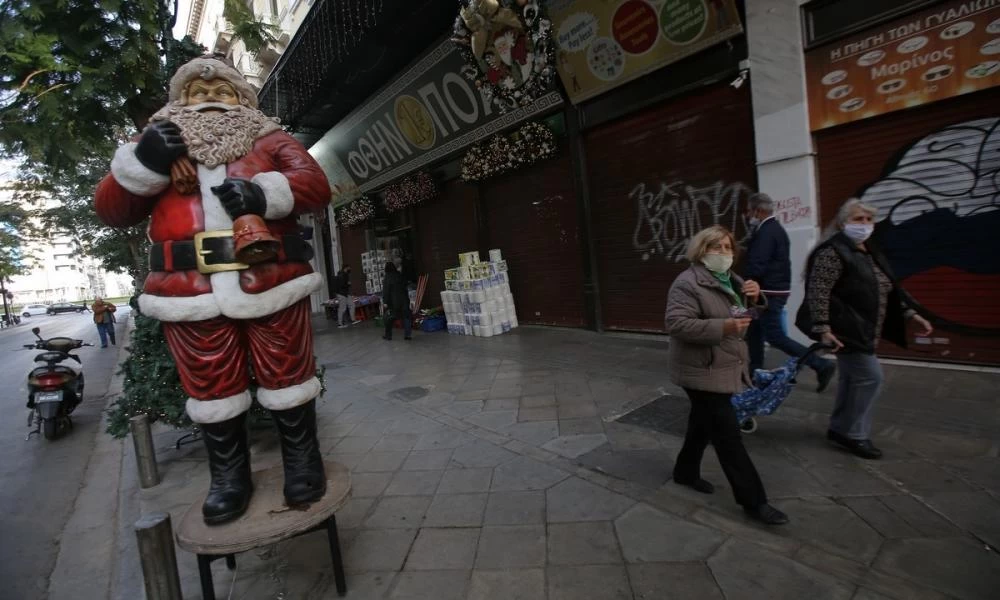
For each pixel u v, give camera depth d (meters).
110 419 4.57
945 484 2.87
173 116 2.17
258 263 2.19
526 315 9.37
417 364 7.48
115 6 4.11
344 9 7.52
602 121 7.23
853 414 3.25
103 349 15.62
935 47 4.37
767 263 4.44
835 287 3.21
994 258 4.32
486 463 3.82
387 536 2.98
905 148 4.67
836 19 4.84
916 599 2.11
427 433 4.60
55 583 3.15
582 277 8.13
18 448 6.05
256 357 2.32
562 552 2.65
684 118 6.38
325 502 2.38
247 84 2.43
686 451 3.06
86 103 4.69
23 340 22.89
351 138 12.16
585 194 7.68
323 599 2.48
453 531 2.96
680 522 2.80
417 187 10.85
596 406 4.71
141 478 4.14
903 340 3.30
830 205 5.17
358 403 5.84
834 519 2.67
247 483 2.40
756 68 5.39
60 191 16.88
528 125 8.07
